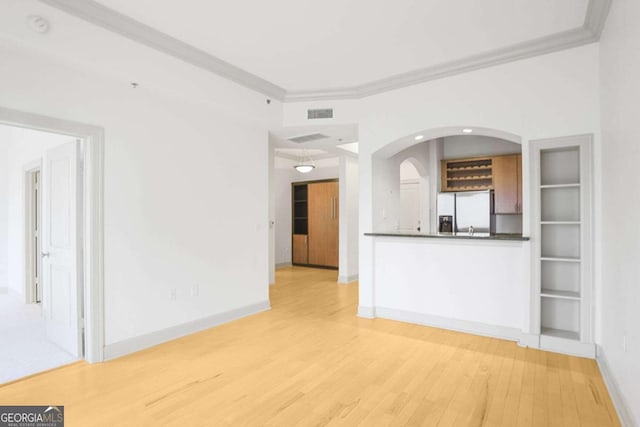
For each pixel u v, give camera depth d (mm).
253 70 3809
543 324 3424
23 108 2561
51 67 2705
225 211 4117
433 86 3791
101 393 2447
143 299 3303
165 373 2754
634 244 1934
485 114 3502
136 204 3260
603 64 2795
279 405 2287
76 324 3061
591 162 2984
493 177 6027
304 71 3832
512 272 3441
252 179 4461
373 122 4219
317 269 8250
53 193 3393
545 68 3205
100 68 2811
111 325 3066
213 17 2809
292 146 5812
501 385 2535
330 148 6000
